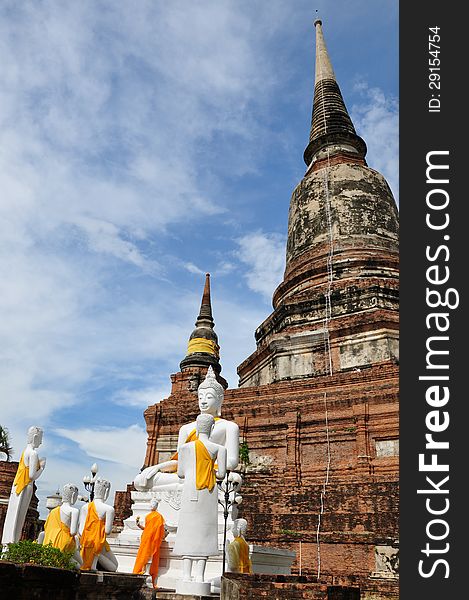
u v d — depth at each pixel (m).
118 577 10.98
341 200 35.47
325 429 24.58
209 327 49.59
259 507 22.48
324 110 43.38
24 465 14.11
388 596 17.98
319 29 51.47
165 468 17.34
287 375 29.16
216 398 17.67
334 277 32.38
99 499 14.29
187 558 11.96
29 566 8.78
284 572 16.05
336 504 21.02
